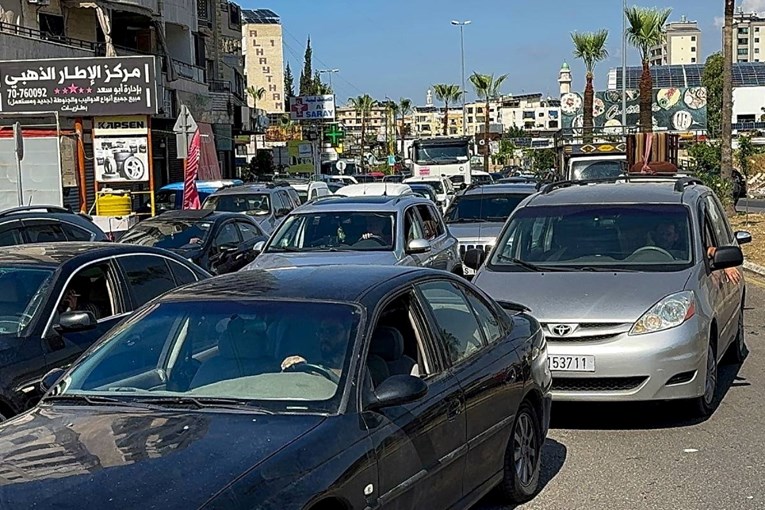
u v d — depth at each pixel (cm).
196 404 440
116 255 768
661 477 643
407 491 442
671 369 734
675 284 779
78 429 419
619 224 886
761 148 5781
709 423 774
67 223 1256
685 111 5400
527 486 596
